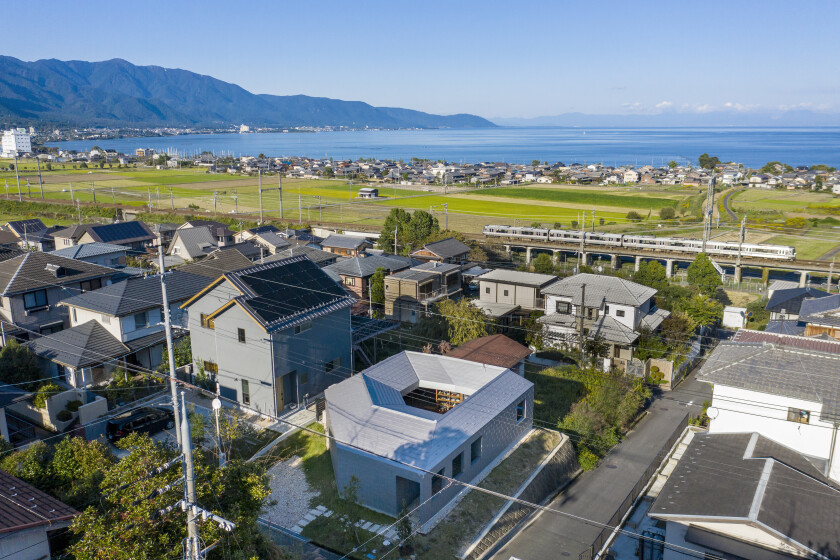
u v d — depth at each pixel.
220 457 21.70
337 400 26.03
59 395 28.72
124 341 33.66
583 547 22.48
